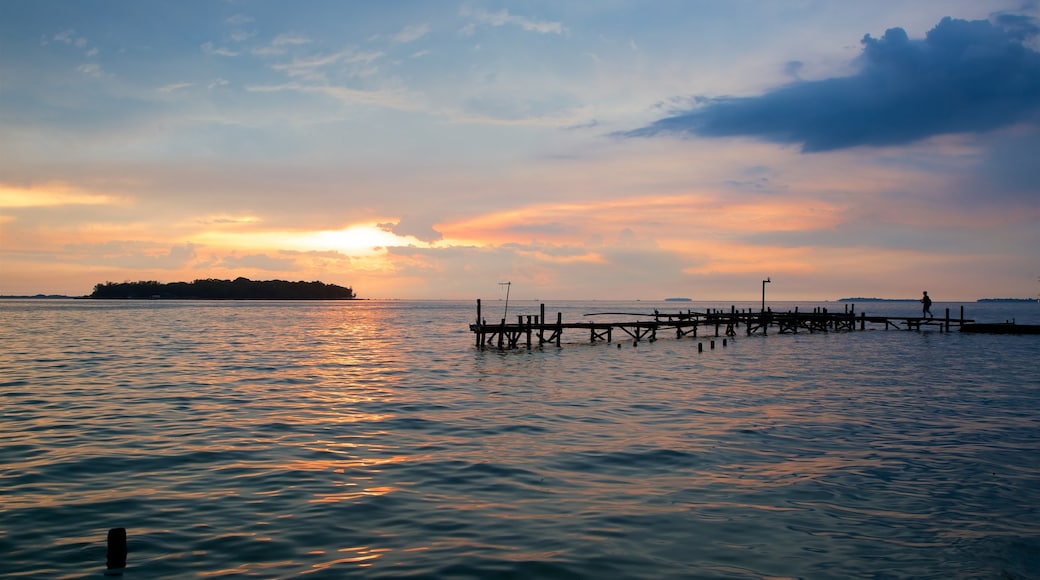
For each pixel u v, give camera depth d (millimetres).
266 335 59938
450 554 9156
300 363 34938
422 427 17719
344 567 8734
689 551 9336
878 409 20844
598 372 31453
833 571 8773
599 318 120250
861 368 33625
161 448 15047
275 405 21078
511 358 38875
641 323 51812
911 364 35719
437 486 12297
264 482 12492
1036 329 60938
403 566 8773
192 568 8688
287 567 8734
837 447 15508
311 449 15117
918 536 9977
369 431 17172
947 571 8836
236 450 14953
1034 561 9156
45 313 116938
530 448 15297
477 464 13836
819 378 29266
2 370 29719
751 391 24953
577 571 8656
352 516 10656
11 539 9617
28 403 20828
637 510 10992
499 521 10453
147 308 161250
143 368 31109
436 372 31219
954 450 15289
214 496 11641
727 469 13523
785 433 17047
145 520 10438
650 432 17109
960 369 33188
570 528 10156
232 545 9461
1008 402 22484
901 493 12016
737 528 10211
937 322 65312
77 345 44844
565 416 19438
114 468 13367
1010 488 12352
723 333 67250
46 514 10664
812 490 12141
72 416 18719
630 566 8828
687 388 25781
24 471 13062
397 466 13680
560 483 12500
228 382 26562
